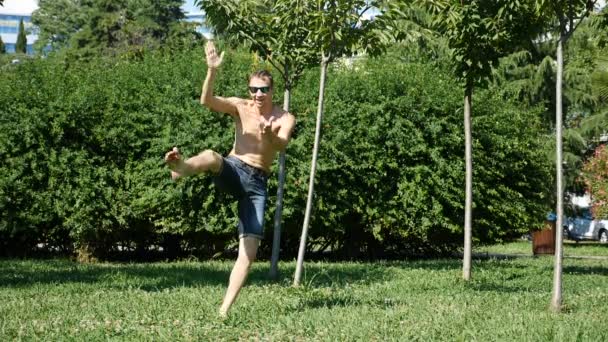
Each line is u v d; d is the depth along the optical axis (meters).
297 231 17.39
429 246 19.67
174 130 16.45
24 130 16.16
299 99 16.81
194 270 12.85
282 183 11.79
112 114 16.64
